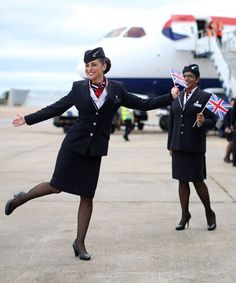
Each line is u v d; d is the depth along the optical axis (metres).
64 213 6.53
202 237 5.43
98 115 4.49
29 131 25.34
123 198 7.59
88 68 4.48
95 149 4.51
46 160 12.47
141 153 14.37
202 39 20.44
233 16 21.39
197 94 5.52
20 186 8.67
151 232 5.63
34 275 4.18
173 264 4.50
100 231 5.66
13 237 5.37
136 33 20.66
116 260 4.61
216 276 4.17
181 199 5.75
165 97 4.59
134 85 20.59
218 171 10.65
